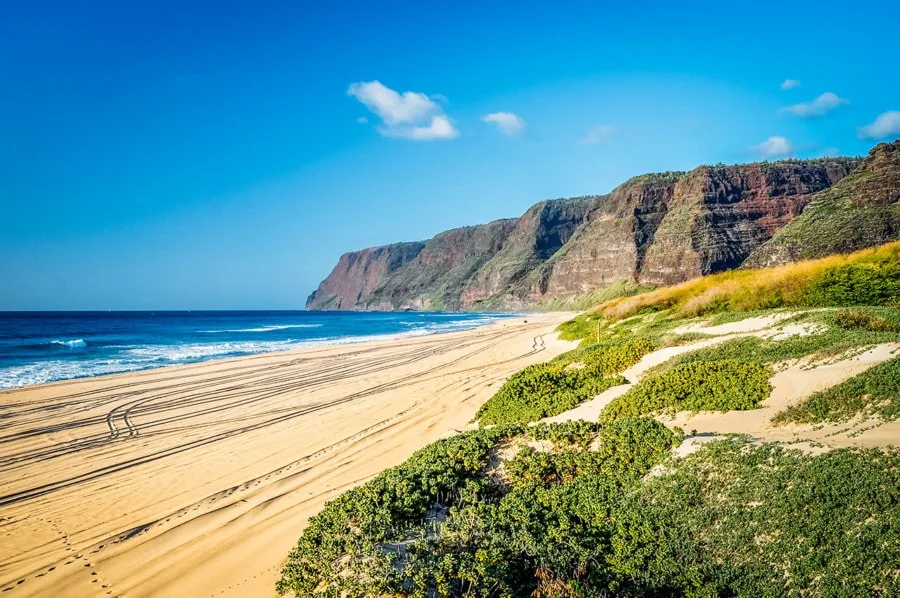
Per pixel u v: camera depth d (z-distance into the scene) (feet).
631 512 24.80
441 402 65.36
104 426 62.23
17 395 81.56
